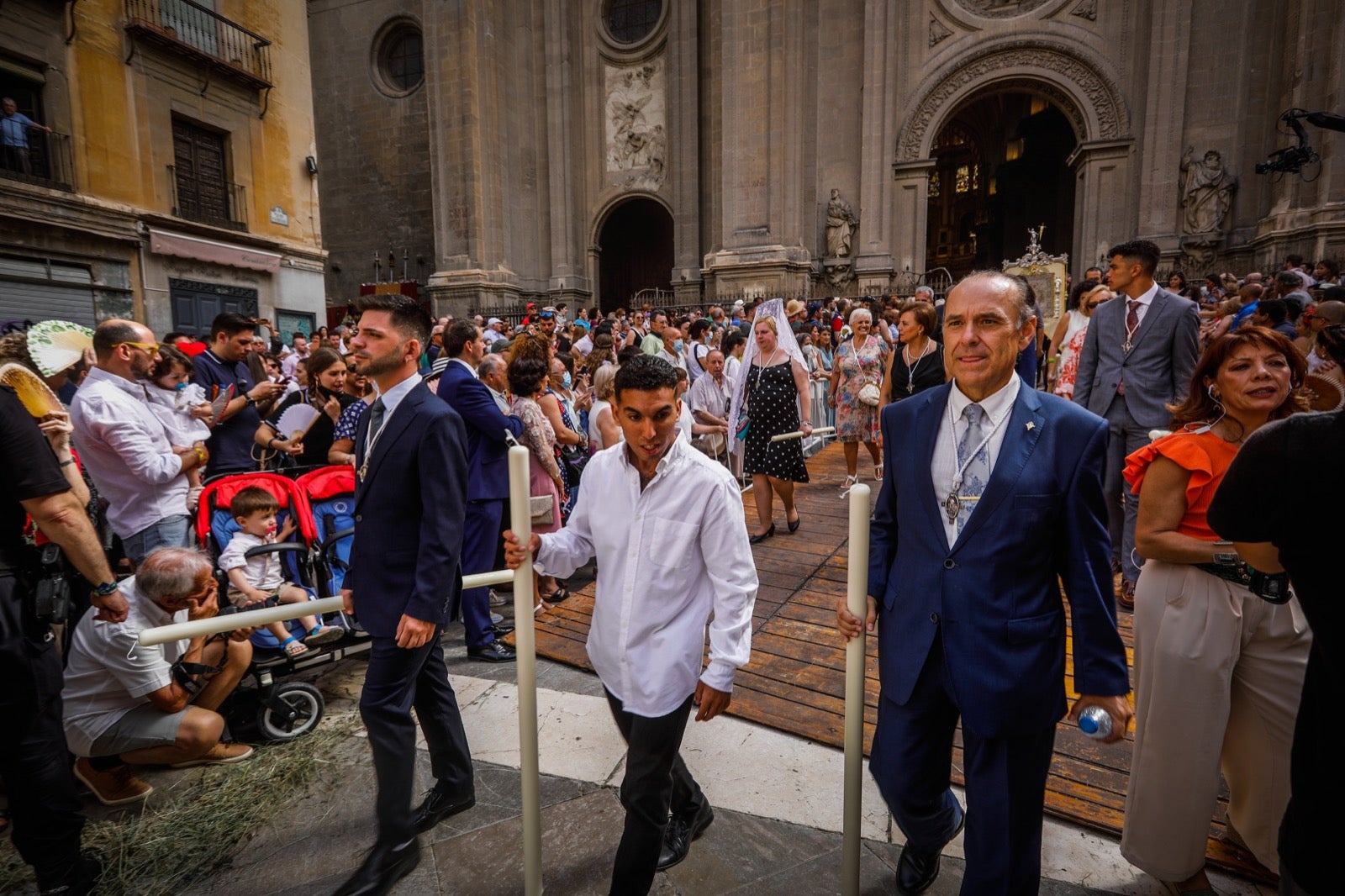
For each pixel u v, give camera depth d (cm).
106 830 238
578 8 2302
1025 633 159
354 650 331
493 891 210
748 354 529
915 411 182
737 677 328
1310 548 111
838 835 229
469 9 2109
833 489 689
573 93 2302
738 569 187
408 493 218
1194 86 1742
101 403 322
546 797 253
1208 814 188
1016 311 161
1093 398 410
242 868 224
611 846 228
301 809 252
